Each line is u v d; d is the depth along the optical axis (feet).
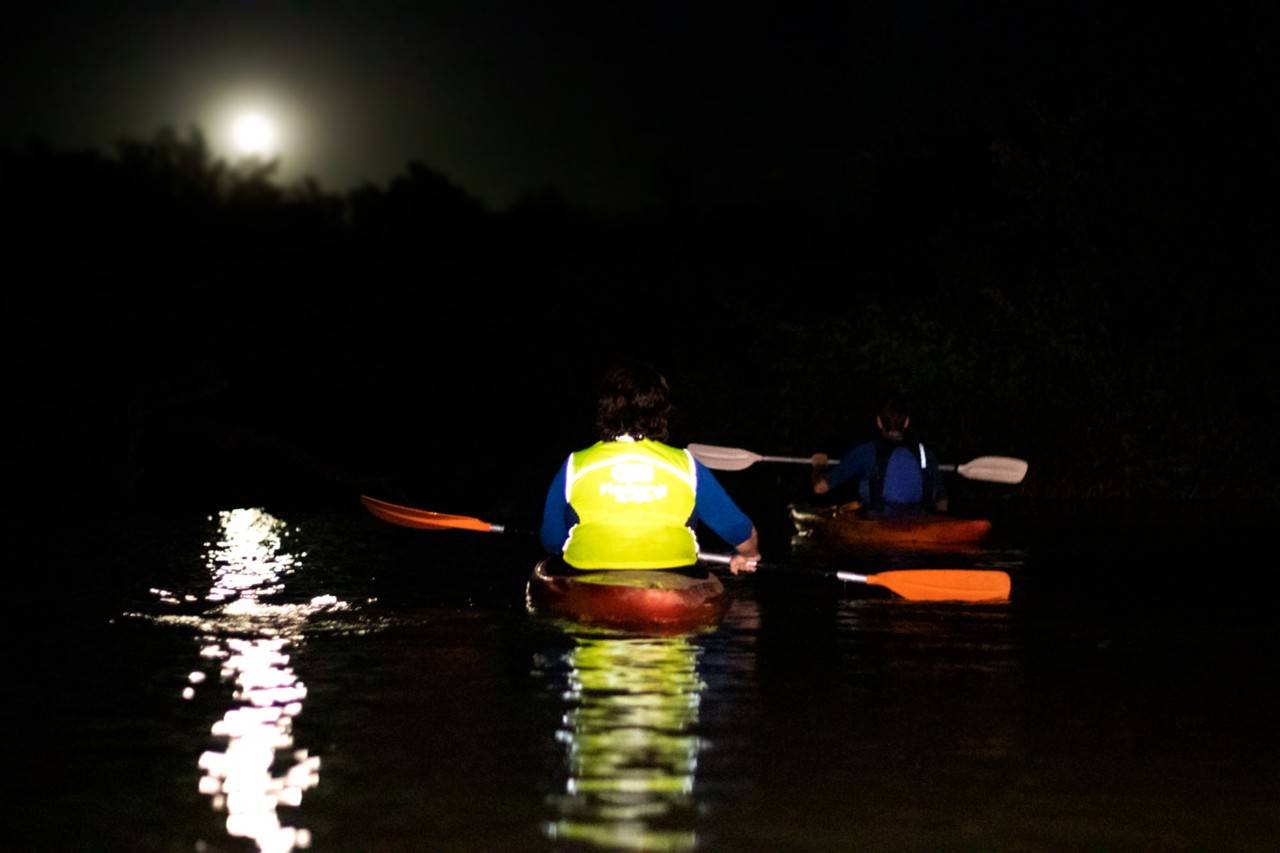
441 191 86.33
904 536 34.14
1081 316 55.06
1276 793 13.91
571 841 12.46
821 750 15.16
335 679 18.25
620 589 21.76
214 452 56.08
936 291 60.70
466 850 12.24
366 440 66.69
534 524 39.93
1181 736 15.85
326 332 73.56
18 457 49.37
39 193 77.61
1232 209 54.03
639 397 22.84
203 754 14.88
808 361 59.21
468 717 16.34
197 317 68.64
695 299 71.92
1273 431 52.44
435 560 29.84
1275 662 19.88
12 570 27.94
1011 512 43.80
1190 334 54.34
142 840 12.44
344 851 12.21
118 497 44.27
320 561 29.58
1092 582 27.66
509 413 71.56
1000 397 54.80
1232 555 32.12
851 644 20.79
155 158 84.79
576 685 17.93
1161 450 52.39
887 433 35.47
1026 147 59.77
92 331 61.11
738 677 18.53
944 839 12.60
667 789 13.85
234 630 21.59
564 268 77.66
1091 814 13.26
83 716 16.40
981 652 20.39
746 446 61.31
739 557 23.49
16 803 13.41
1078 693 17.84
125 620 22.48
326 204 88.28
